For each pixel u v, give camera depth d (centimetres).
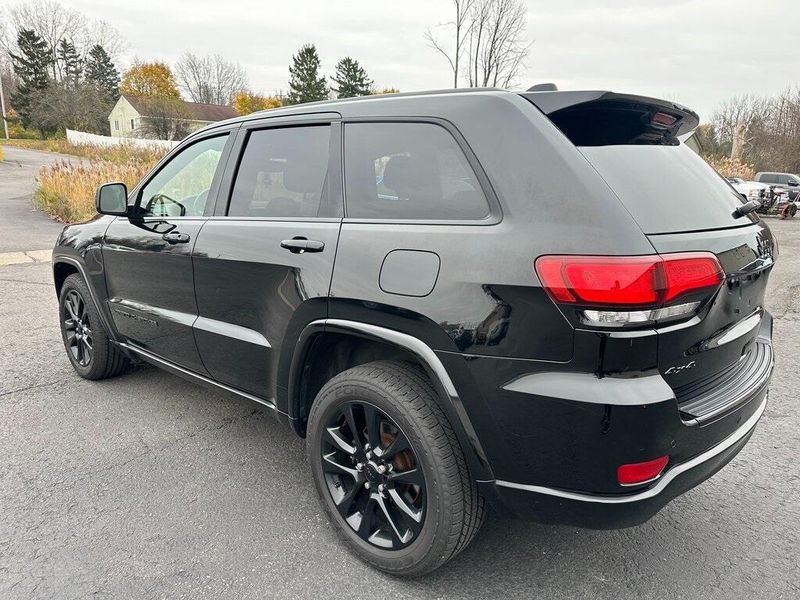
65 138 5028
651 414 174
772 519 271
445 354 199
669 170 219
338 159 252
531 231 186
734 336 216
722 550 249
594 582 229
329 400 238
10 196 1723
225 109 7012
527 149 196
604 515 186
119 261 364
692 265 180
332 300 232
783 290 780
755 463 322
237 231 282
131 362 432
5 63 7725
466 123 212
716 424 199
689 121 251
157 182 353
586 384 176
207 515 269
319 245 241
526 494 196
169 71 8119
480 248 193
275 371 268
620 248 173
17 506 272
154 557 239
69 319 437
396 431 222
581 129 207
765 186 2289
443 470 206
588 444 179
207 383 325
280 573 231
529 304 182
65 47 8119
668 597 221
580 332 175
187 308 318
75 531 254
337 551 245
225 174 304
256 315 274
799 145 3866
